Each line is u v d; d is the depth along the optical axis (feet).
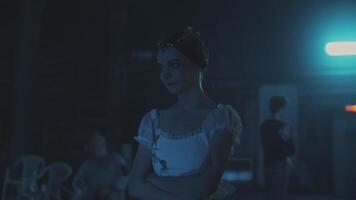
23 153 33.88
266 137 22.35
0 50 37.96
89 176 22.06
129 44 44.14
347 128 41.47
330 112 44.65
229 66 45.27
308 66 44.55
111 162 22.30
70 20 41.32
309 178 42.34
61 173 27.84
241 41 45.47
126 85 42.34
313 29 44.52
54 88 40.32
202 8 45.68
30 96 34.71
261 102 39.14
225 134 6.45
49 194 27.30
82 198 21.90
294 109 38.65
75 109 40.34
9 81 37.73
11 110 35.63
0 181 31.94
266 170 22.49
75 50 41.22
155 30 44.83
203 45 6.92
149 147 6.75
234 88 44.96
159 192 6.39
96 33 41.65
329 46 43.88
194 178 6.31
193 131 6.49
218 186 6.86
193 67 6.73
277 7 45.16
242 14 45.60
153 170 6.81
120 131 40.29
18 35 34.78
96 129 40.06
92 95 40.86
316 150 44.70
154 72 43.42
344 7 43.93
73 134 39.75
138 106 42.06
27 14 34.68
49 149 39.22
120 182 22.18
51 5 41.16
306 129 44.70
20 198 27.91
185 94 6.77
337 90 44.11
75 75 40.88
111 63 41.39
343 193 40.86
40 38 40.73
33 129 38.88
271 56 45.03
